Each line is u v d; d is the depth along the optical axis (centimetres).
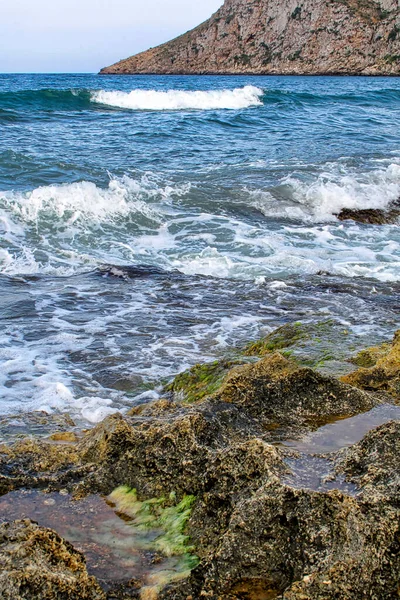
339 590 222
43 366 585
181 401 484
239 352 604
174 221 1148
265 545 246
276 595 235
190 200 1262
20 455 339
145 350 630
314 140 2033
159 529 285
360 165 1608
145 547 273
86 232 1068
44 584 218
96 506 302
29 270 892
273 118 2577
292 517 247
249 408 389
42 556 230
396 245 1098
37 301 766
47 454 341
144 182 1343
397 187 1417
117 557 266
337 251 1047
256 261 977
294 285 855
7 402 506
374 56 12138
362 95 3759
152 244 1038
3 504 300
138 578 254
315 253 1030
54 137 1900
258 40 14162
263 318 723
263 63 13862
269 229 1145
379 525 239
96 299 785
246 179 1421
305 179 1420
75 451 347
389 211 1296
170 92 2973
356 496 257
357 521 238
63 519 291
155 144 1880
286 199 1301
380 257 1026
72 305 759
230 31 14700
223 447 329
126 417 392
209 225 1138
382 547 235
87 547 272
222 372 516
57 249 982
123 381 560
